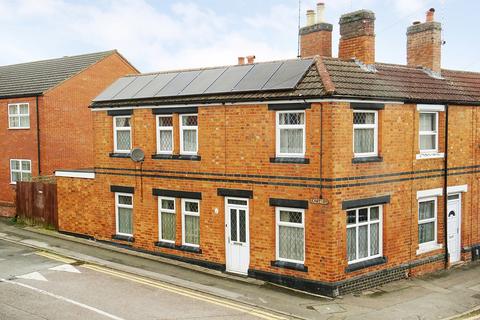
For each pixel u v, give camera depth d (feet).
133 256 59.06
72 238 67.31
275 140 49.08
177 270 53.78
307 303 44.27
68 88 88.38
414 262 53.98
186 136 56.59
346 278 47.03
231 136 51.85
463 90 61.26
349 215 48.01
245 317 40.47
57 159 86.69
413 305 44.86
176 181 56.75
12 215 81.97
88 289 46.75
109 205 63.57
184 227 57.26
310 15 59.11
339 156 45.68
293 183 47.70
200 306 42.88
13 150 88.53
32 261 56.34
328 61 51.42
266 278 50.03
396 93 51.03
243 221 52.11
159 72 65.31
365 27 53.67
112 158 62.75
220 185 53.01
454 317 42.37
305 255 47.34
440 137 57.00
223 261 53.36
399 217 52.03
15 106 88.22
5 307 41.45
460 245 60.49
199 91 54.95
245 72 55.31
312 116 46.16
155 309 41.81
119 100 61.31
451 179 58.18
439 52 62.59
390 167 50.70
